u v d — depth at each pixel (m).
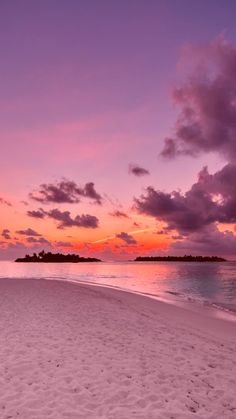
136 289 35.62
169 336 12.34
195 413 6.47
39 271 96.69
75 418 5.94
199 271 102.69
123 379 7.75
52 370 8.00
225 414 6.52
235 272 94.44
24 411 6.08
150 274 79.38
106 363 8.70
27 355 8.91
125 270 111.19
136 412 6.29
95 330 12.25
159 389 7.39
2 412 6.00
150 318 16.09
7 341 10.07
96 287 30.62
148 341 11.27
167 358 9.55
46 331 11.52
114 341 10.89
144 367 8.63
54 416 5.96
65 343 10.18
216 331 14.29
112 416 6.08
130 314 16.75
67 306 17.66
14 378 7.45
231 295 33.00
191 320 16.64
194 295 32.03
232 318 18.12
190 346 11.10
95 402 6.58
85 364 8.52
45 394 6.77
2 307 16.16
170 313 18.41
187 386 7.68
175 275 74.75
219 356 10.20
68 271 97.75
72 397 6.72
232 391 7.58
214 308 22.03
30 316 14.08
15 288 25.52
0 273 80.00
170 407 6.60
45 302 18.55
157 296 27.97
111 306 19.08
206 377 8.31
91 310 16.94
